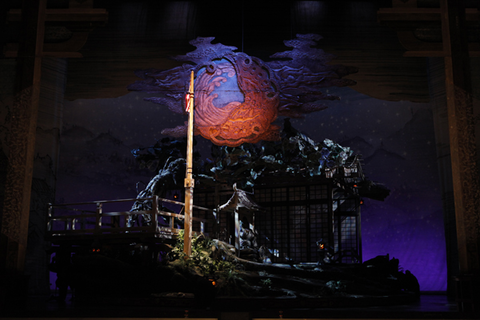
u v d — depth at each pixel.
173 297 10.73
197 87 16.83
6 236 11.05
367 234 25.41
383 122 25.84
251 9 17.42
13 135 11.53
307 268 13.98
